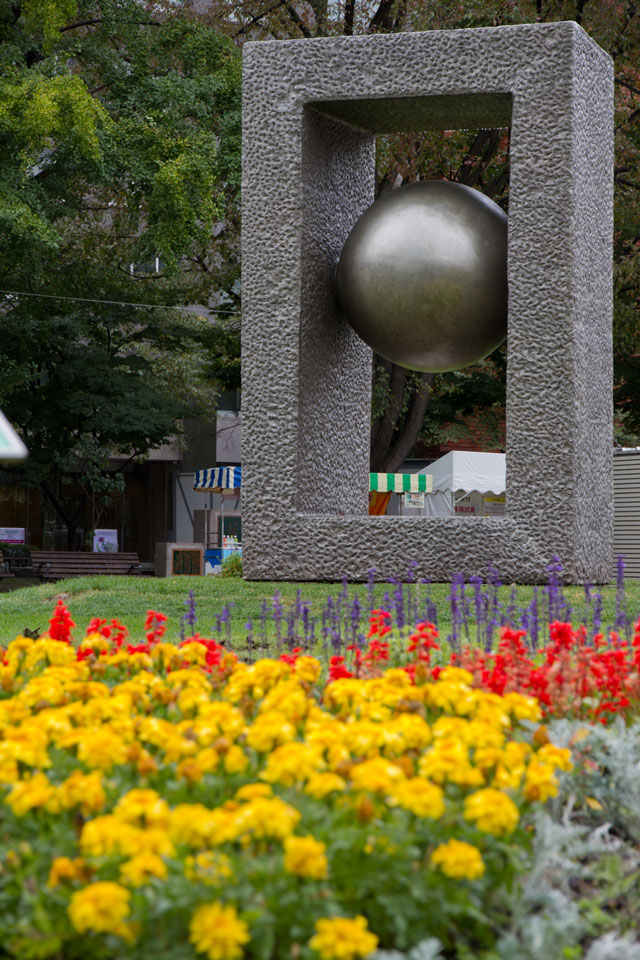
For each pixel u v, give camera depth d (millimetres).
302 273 8938
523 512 8414
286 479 8914
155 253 18766
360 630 7055
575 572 8344
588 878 2836
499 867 2543
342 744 2859
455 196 8836
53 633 5383
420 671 3766
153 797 2402
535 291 8359
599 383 8945
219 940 1997
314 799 2600
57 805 2525
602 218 9039
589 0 16734
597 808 3178
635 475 14609
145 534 37312
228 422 34406
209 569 22422
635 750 3449
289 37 19656
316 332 9180
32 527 35656
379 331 8891
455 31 8500
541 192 8352
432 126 9484
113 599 9844
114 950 2178
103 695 3609
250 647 6426
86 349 24812
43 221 17344
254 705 3645
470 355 9000
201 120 18812
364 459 10055
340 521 8797
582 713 3848
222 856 2244
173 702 3572
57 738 2986
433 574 8594
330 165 9367
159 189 17516
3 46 17953
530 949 2289
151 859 2139
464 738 2910
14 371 21312
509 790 2834
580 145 8461
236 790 2826
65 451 25359
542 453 8359
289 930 2215
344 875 2348
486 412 24109
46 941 2125
